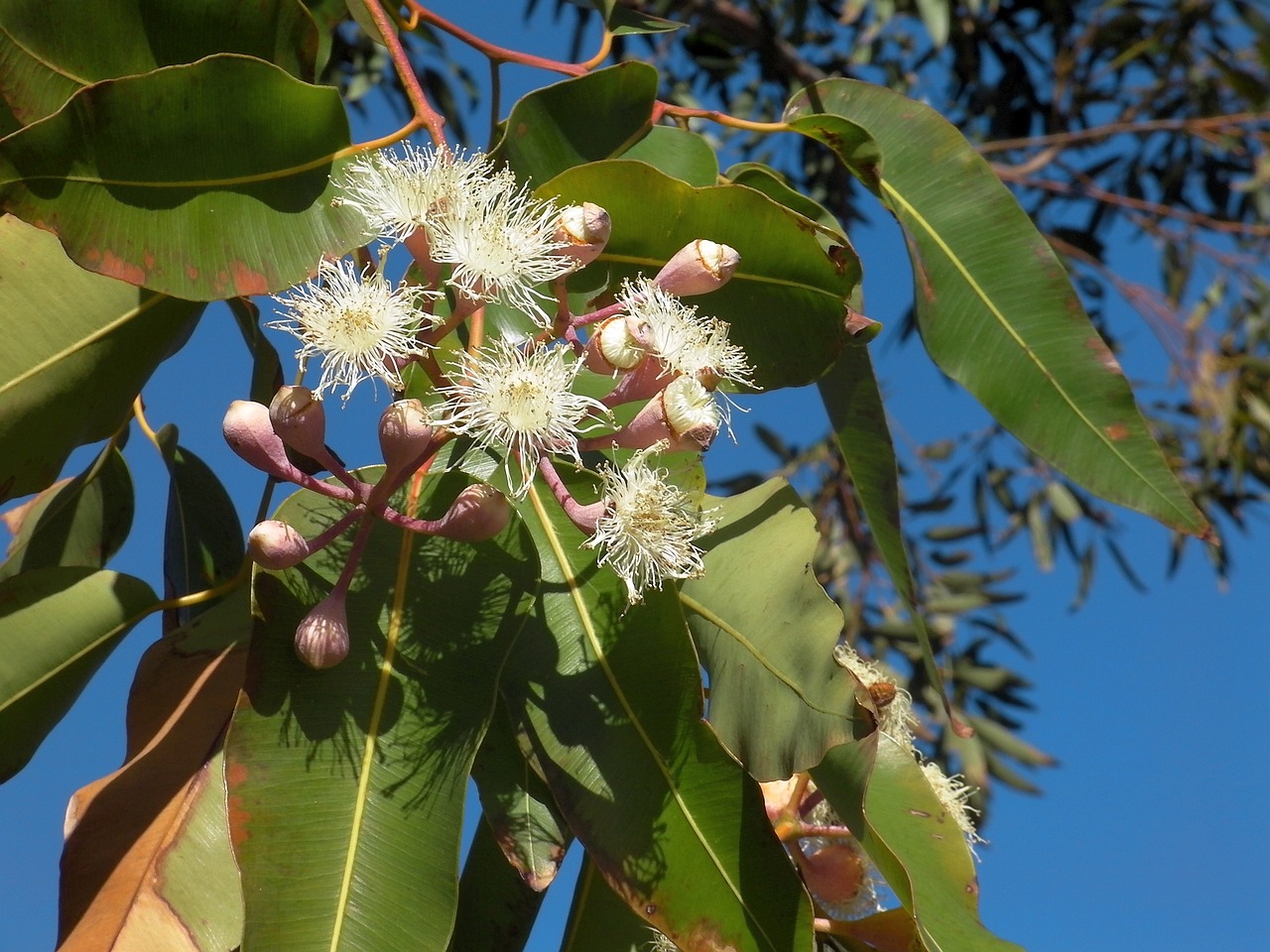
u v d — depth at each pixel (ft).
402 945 1.10
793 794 1.38
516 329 1.30
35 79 1.24
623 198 1.30
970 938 1.31
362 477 1.17
